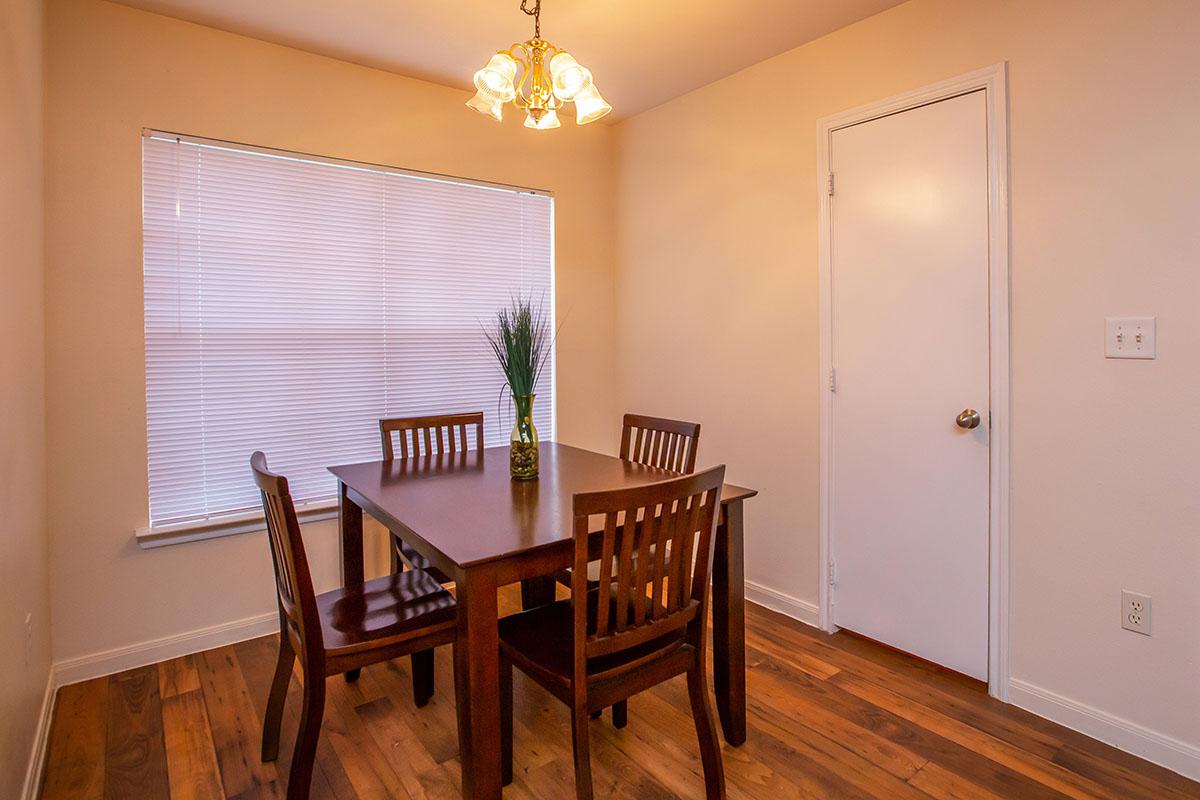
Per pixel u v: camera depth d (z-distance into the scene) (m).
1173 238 1.75
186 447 2.53
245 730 2.00
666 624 1.57
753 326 2.94
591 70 2.92
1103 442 1.90
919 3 2.28
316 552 2.82
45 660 2.07
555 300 3.52
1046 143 1.98
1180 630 1.77
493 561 1.42
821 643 2.56
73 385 2.27
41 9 2.10
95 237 2.30
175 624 2.50
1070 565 1.98
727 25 2.49
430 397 3.14
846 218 2.54
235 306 2.61
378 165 2.91
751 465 2.98
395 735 1.98
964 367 2.20
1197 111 1.70
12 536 1.62
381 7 2.34
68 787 1.74
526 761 1.86
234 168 2.58
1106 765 1.81
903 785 1.74
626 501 1.42
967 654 2.24
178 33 2.44
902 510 2.40
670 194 3.34
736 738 1.91
